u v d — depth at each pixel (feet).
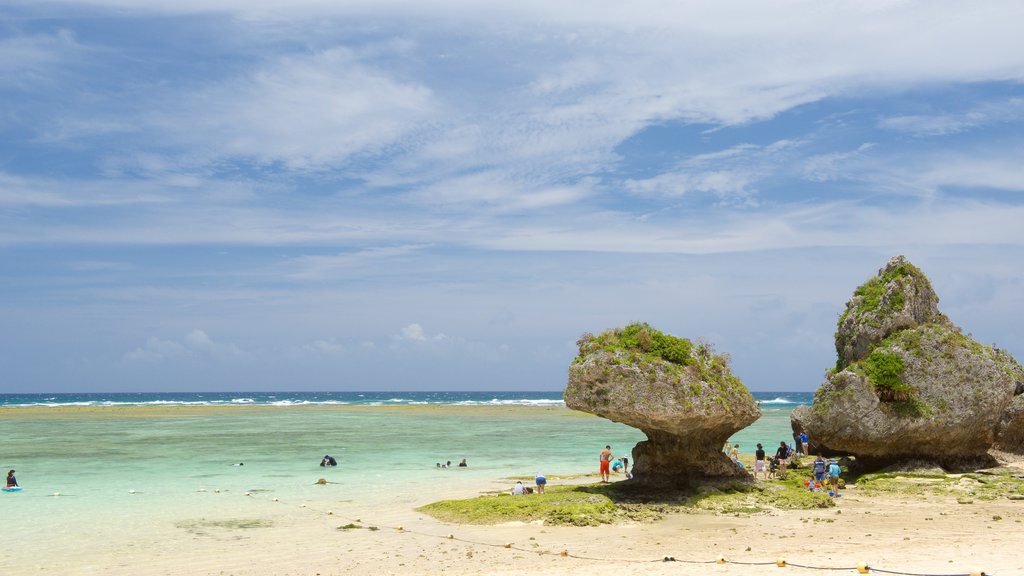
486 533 88.58
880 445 127.85
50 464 162.50
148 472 149.28
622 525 91.30
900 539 80.18
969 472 127.75
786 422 332.39
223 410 449.89
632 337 108.47
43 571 72.79
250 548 82.48
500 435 253.85
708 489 106.83
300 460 171.94
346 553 79.51
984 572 61.46
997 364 129.49
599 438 241.96
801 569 66.13
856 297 148.36
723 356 114.62
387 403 631.15
